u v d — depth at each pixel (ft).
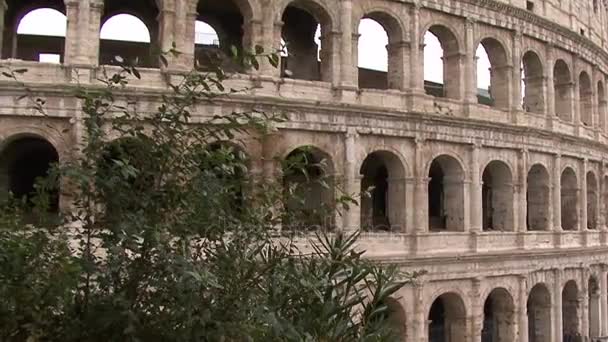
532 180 202.28
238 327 55.11
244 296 57.88
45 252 58.90
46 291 56.75
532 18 195.42
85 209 59.67
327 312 66.85
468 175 176.14
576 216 213.05
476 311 173.78
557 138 200.54
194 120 138.10
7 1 158.61
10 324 55.72
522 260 185.57
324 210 72.08
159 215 58.80
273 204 66.80
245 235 63.77
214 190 60.39
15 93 129.70
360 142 157.07
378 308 74.69
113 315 54.29
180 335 54.49
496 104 192.24
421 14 171.73
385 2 165.99
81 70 133.69
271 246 74.33
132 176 59.62
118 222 56.75
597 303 221.25
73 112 131.54
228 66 152.15
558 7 213.66
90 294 58.13
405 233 162.40
